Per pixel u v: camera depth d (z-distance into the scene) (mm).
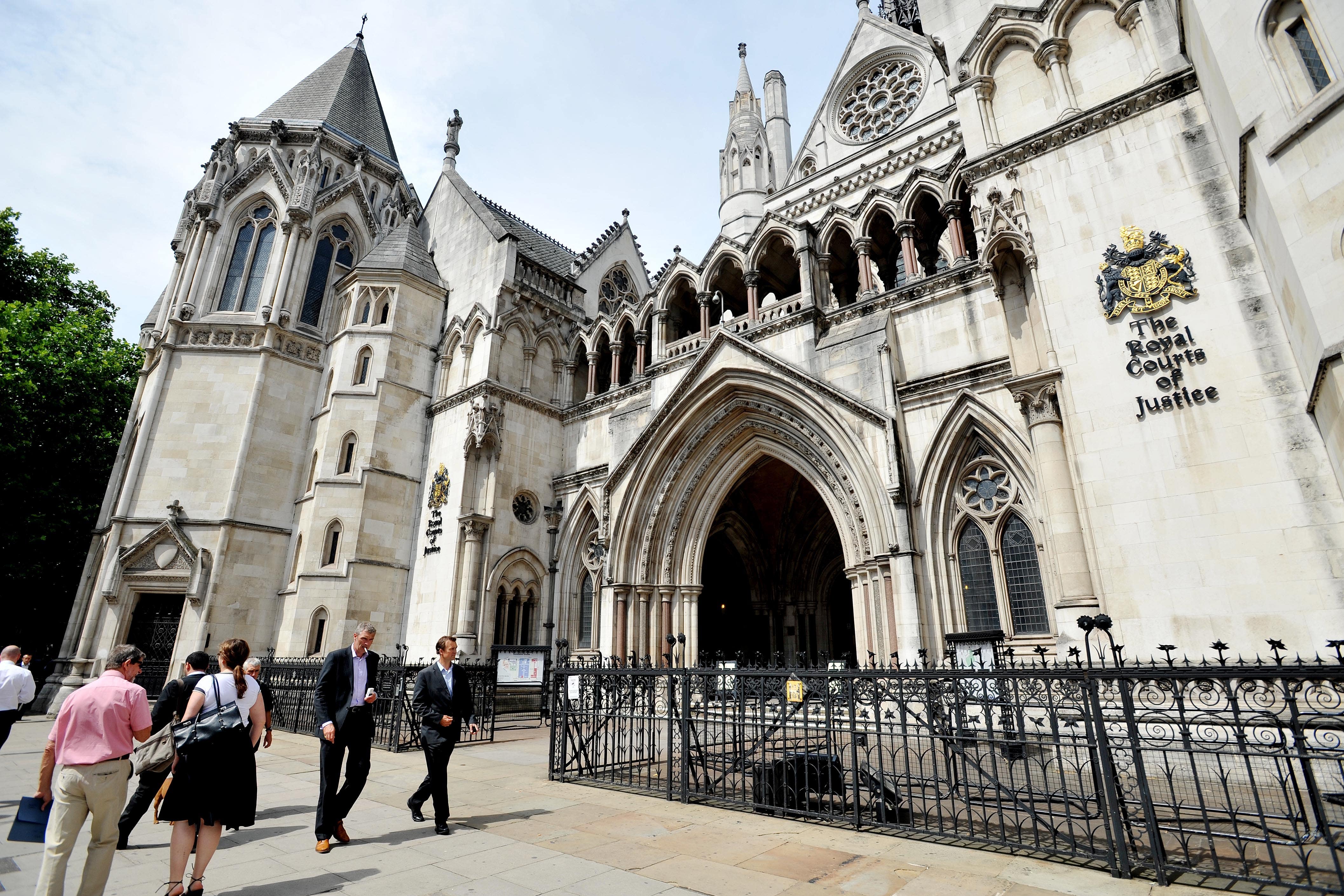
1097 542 12914
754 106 38969
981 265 16578
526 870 6777
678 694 18969
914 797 9914
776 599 29438
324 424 28047
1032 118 16328
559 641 21234
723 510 28953
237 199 31391
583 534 27344
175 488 26516
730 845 7594
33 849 7820
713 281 25609
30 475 28016
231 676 6594
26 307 30094
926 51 31750
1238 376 12109
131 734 5848
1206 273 12844
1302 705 10492
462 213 33125
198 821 5965
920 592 16422
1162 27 14703
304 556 25562
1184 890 6086
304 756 14102
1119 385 13312
